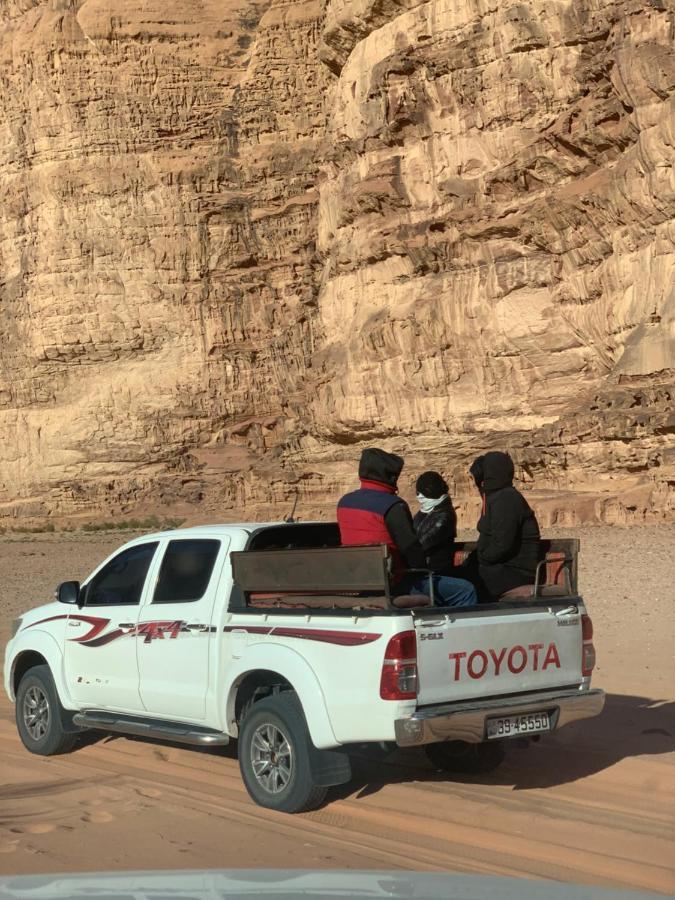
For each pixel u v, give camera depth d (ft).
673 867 17.07
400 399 143.74
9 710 34.04
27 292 191.42
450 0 140.77
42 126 190.39
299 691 20.95
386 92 146.30
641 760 23.95
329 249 164.45
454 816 20.30
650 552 70.79
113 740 28.84
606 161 121.19
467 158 138.31
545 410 128.47
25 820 20.31
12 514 187.32
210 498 174.19
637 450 105.09
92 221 187.93
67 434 187.11
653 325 110.63
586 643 23.22
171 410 184.14
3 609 66.03
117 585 26.73
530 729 21.65
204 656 23.57
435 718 19.94
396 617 20.16
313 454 161.89
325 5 172.76
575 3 127.13
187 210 185.98
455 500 125.08
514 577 24.23
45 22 190.60
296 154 186.19
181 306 185.88
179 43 189.06
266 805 21.15
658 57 108.47
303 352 175.94
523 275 130.00
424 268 143.13
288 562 22.26
